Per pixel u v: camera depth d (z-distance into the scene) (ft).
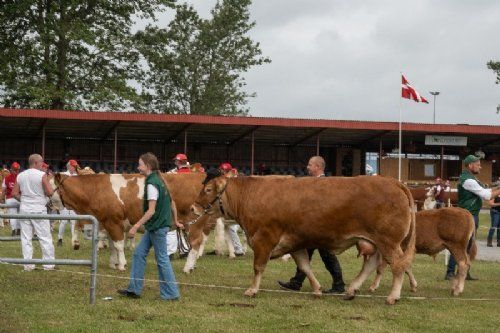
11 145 119.65
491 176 136.26
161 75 174.50
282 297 33.53
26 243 39.22
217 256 51.55
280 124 106.11
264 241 33.01
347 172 135.13
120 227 41.81
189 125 106.22
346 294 33.24
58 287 34.71
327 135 119.14
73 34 116.78
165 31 135.03
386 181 31.73
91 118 98.27
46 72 124.26
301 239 32.60
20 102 129.18
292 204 32.32
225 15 176.86
